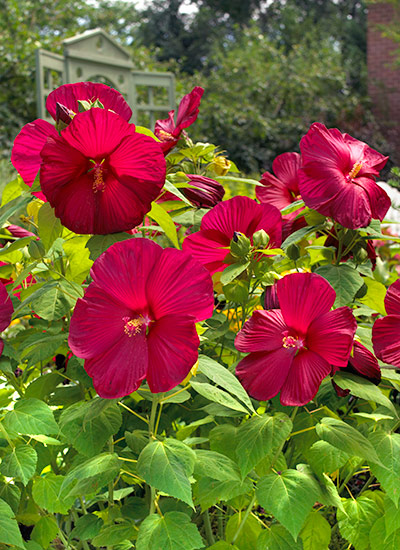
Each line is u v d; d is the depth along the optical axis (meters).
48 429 1.07
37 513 1.37
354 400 1.47
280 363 1.15
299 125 12.60
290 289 1.14
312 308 1.14
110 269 1.04
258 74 13.00
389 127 15.51
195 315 1.04
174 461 1.01
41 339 1.20
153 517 1.08
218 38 26.22
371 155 1.42
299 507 1.08
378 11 16.17
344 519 1.23
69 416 1.11
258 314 1.17
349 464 1.35
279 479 1.12
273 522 1.37
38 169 1.28
